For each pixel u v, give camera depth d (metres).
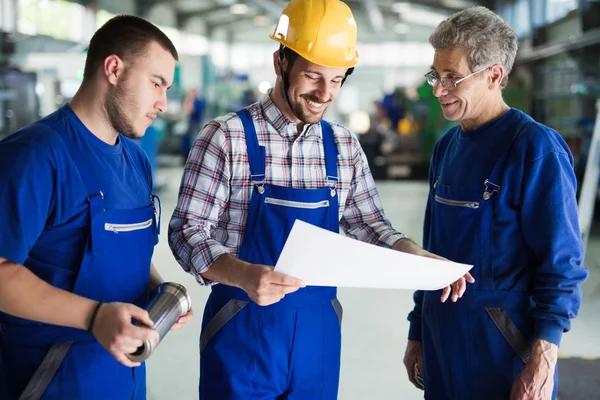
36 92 7.57
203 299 4.31
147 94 1.29
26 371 1.27
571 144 8.02
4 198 1.15
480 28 1.51
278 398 1.58
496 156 1.54
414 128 13.09
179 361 3.31
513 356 1.53
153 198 1.47
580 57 8.96
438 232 1.67
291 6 1.47
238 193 1.52
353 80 28.95
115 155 1.34
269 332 1.52
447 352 1.62
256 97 17.20
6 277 1.14
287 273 1.27
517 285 1.54
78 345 1.26
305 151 1.56
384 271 1.27
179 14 23.47
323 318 1.57
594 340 3.55
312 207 1.53
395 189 9.91
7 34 9.06
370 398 2.95
